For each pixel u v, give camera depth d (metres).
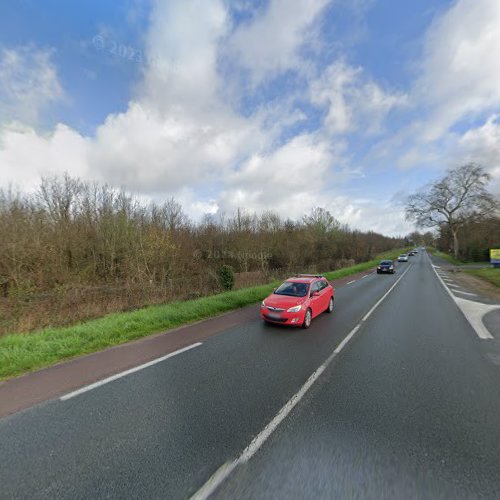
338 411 3.62
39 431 3.21
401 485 2.43
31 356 5.41
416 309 10.41
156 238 16.08
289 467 2.64
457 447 2.91
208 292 13.98
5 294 11.20
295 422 3.38
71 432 3.19
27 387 4.33
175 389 4.25
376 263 42.97
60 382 4.50
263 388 4.29
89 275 15.92
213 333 7.35
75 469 2.63
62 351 5.72
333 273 24.66
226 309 10.36
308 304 8.15
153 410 3.66
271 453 2.83
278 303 8.03
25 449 2.90
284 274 22.45
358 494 2.34
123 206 17.77
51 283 12.85
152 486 2.44
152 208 19.69
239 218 26.44
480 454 2.81
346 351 5.97
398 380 4.55
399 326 8.03
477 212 46.06
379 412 3.60
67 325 8.52
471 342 6.53
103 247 16.70
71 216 16.89
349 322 8.55
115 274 16.89
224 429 3.24
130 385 4.39
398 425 3.31
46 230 14.16
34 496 2.33
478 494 2.34
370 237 62.12
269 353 5.86
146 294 11.96
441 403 3.82
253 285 17.48
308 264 30.12
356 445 2.95
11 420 3.44
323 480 2.49
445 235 61.66
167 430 3.22
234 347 6.24
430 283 18.81
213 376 4.72
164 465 2.68
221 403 3.84
